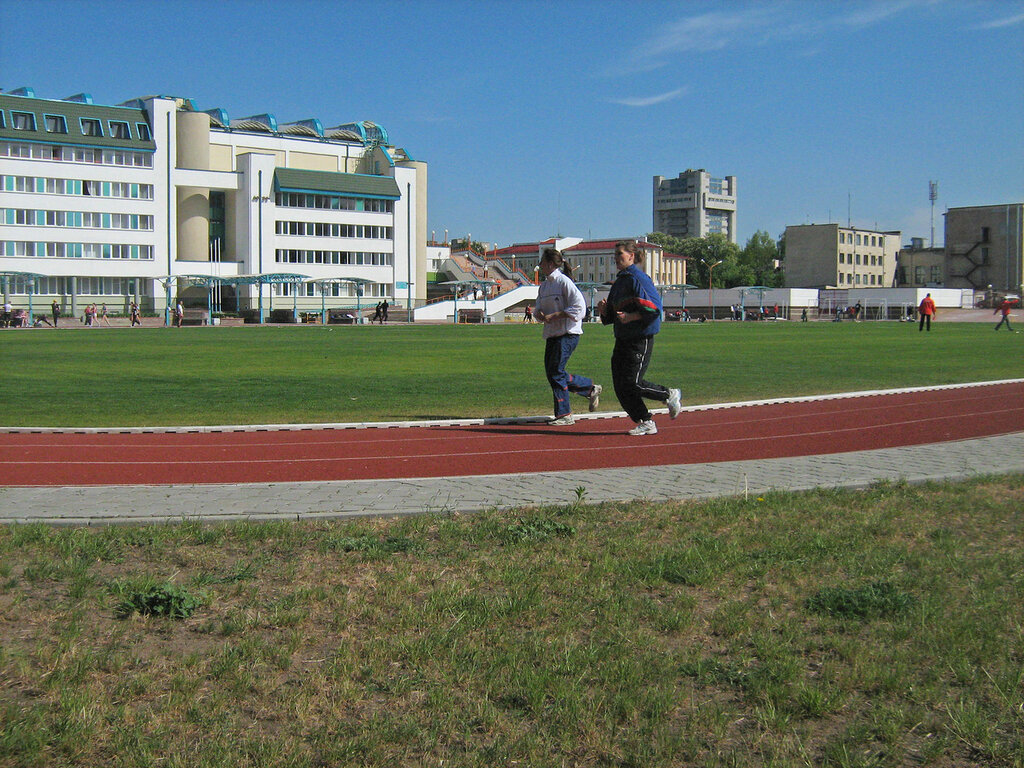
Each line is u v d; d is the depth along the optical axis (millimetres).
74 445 10969
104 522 6922
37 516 7082
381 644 4621
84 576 5668
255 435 11789
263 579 5691
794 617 5039
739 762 3592
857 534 6609
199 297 89375
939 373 22234
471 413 14203
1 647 4590
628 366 11492
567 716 3881
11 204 79938
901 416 13914
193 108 92500
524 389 18078
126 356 29438
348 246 97625
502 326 69938
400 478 8805
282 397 16625
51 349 33844
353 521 7043
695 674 4336
